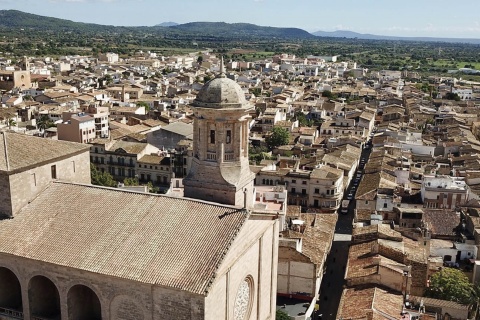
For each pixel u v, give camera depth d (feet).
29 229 203.82
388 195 453.17
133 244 190.39
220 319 186.91
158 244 188.96
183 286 172.45
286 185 513.45
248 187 225.97
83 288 202.59
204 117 211.82
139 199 209.56
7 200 210.38
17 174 210.59
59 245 194.80
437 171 545.44
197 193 220.02
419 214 397.19
